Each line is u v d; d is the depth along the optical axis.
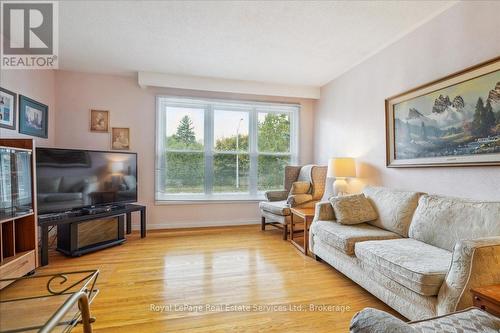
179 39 2.84
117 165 3.53
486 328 0.97
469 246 1.33
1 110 2.63
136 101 3.99
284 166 4.61
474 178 2.05
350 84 3.66
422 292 1.45
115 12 2.34
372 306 1.87
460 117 2.14
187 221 4.17
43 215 2.82
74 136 3.75
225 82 4.10
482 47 2.00
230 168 4.39
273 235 3.73
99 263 2.65
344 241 2.13
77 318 1.21
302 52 3.16
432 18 2.41
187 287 2.14
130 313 1.77
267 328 1.62
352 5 2.24
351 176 3.25
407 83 2.69
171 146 4.14
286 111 4.65
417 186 2.57
